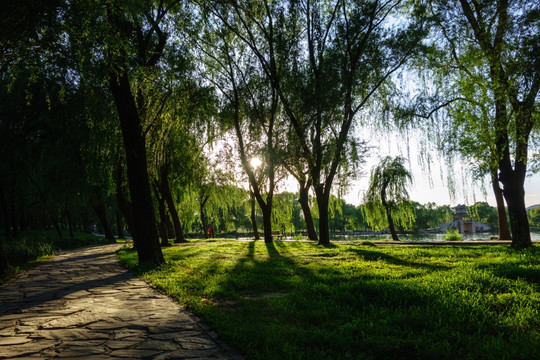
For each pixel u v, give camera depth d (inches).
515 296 212.2
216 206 1528.1
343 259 474.9
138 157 464.1
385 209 1267.2
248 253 612.4
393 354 142.3
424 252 524.1
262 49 868.0
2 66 423.8
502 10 524.4
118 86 458.9
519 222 565.6
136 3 370.0
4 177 991.6
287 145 774.5
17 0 297.1
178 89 548.7
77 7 335.0
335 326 180.7
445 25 611.5
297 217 2390.5
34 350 147.9
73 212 1616.6
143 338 164.4
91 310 221.1
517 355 131.6
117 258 596.1
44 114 900.6
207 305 226.7
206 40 851.4
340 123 820.0
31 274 421.1
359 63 755.4
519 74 490.6
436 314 186.7
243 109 887.1
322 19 780.6
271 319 190.7
